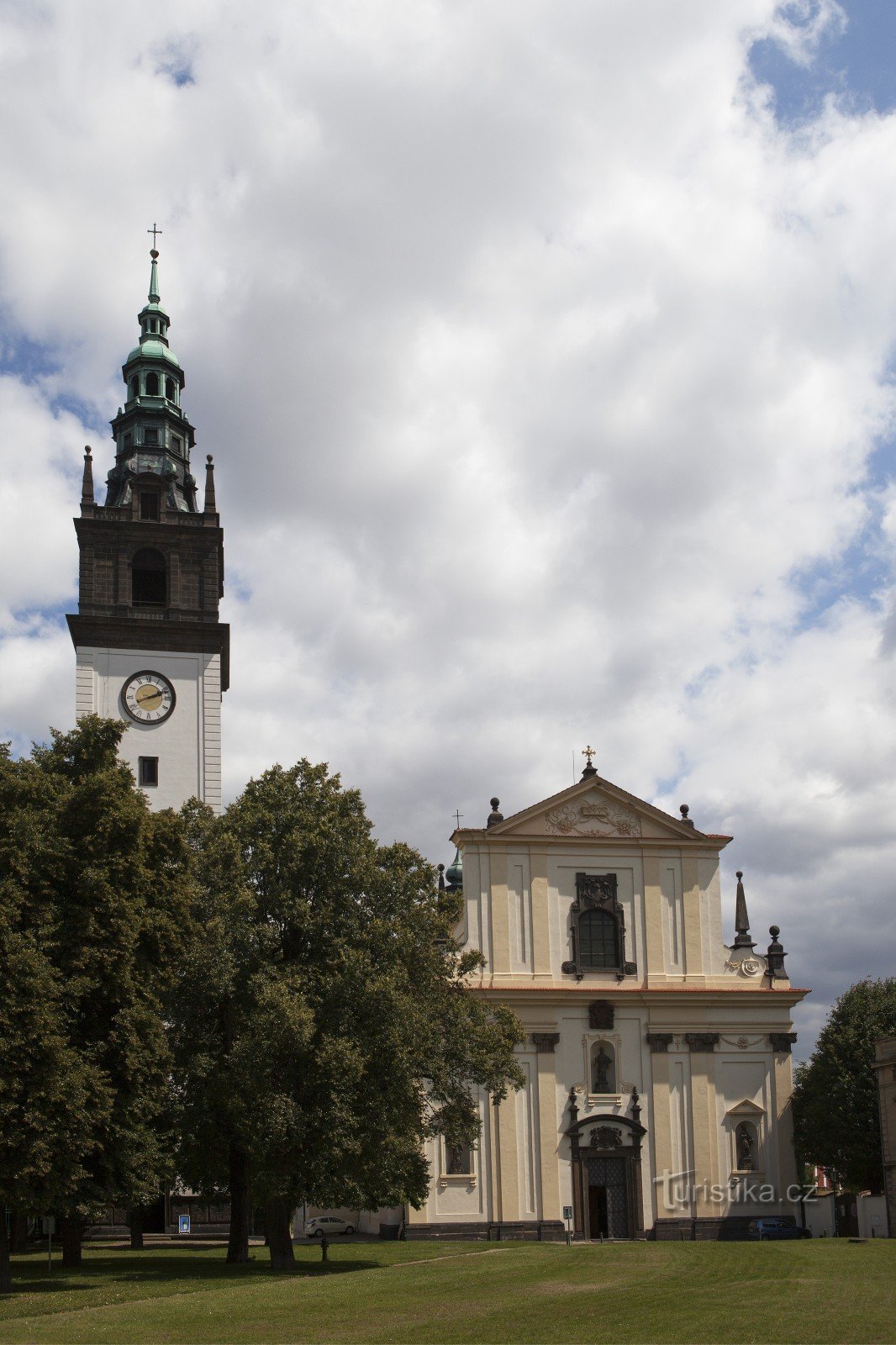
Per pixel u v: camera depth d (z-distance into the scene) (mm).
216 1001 52250
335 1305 34875
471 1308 33625
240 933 51531
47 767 48781
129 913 44906
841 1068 75375
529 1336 28266
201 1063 50000
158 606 80438
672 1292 36156
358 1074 47781
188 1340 28594
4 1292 40438
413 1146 53125
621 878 76625
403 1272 45906
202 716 79125
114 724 49812
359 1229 83750
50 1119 40344
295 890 53969
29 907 43094
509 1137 71625
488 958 74250
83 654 78812
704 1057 74250
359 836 55469
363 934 52312
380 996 49469
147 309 88500
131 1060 43812
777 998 75500
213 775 78312
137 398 85625
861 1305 32281
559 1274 42875
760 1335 27406
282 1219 50281
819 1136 75500
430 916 55031
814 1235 72250
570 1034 73750
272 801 55844
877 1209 69312
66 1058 40688
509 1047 58188
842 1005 79438
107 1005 45406
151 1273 47938
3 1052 39688
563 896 75875
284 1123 47125
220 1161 55375
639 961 75562
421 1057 51781
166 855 49875
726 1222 72188
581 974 74625
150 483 82438
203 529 81500
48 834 44781
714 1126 73625
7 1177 39969
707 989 75062
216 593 81375
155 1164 46406
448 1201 70688
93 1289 41531
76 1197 43375
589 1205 71812
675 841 77188
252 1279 44406
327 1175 48500
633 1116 73000
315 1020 49781
